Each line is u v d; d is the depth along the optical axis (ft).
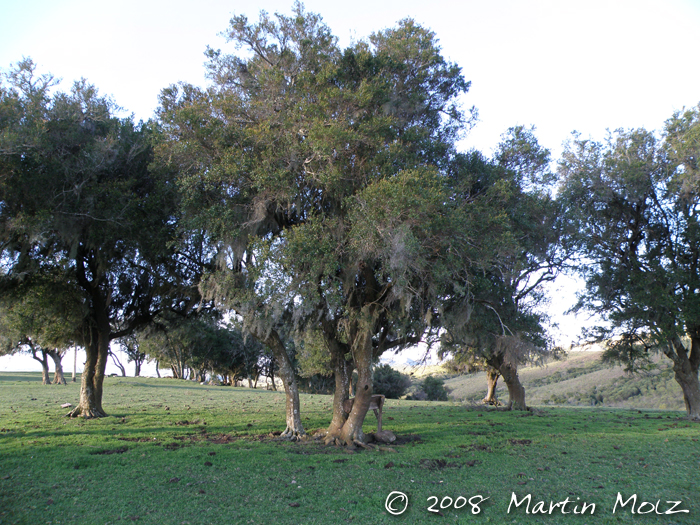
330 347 44.93
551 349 59.72
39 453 32.14
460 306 40.57
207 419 56.13
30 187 37.86
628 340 68.95
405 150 37.86
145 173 46.65
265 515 21.39
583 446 40.81
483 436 46.29
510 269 41.09
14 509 21.20
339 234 35.22
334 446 39.17
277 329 46.37
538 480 28.76
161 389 110.52
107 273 53.67
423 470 30.76
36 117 38.45
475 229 36.68
